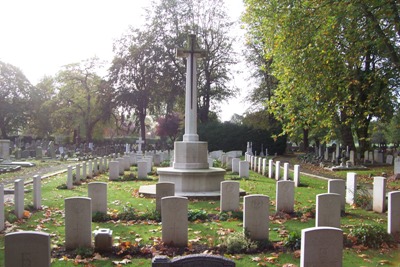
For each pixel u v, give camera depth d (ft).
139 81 169.27
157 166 94.22
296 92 57.67
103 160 82.53
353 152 98.17
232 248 25.35
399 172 71.77
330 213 29.89
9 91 210.79
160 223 32.68
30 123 226.17
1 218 29.81
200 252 25.16
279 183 37.45
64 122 201.46
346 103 58.13
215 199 46.21
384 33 49.88
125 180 65.92
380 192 39.14
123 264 22.65
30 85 218.18
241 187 55.93
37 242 18.76
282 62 58.18
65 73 191.62
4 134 214.48
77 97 190.19
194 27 156.97
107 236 24.85
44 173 79.51
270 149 160.97
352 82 54.95
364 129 107.86
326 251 19.49
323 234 19.48
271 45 62.49
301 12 52.29
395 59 54.24
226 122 168.14
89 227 25.71
